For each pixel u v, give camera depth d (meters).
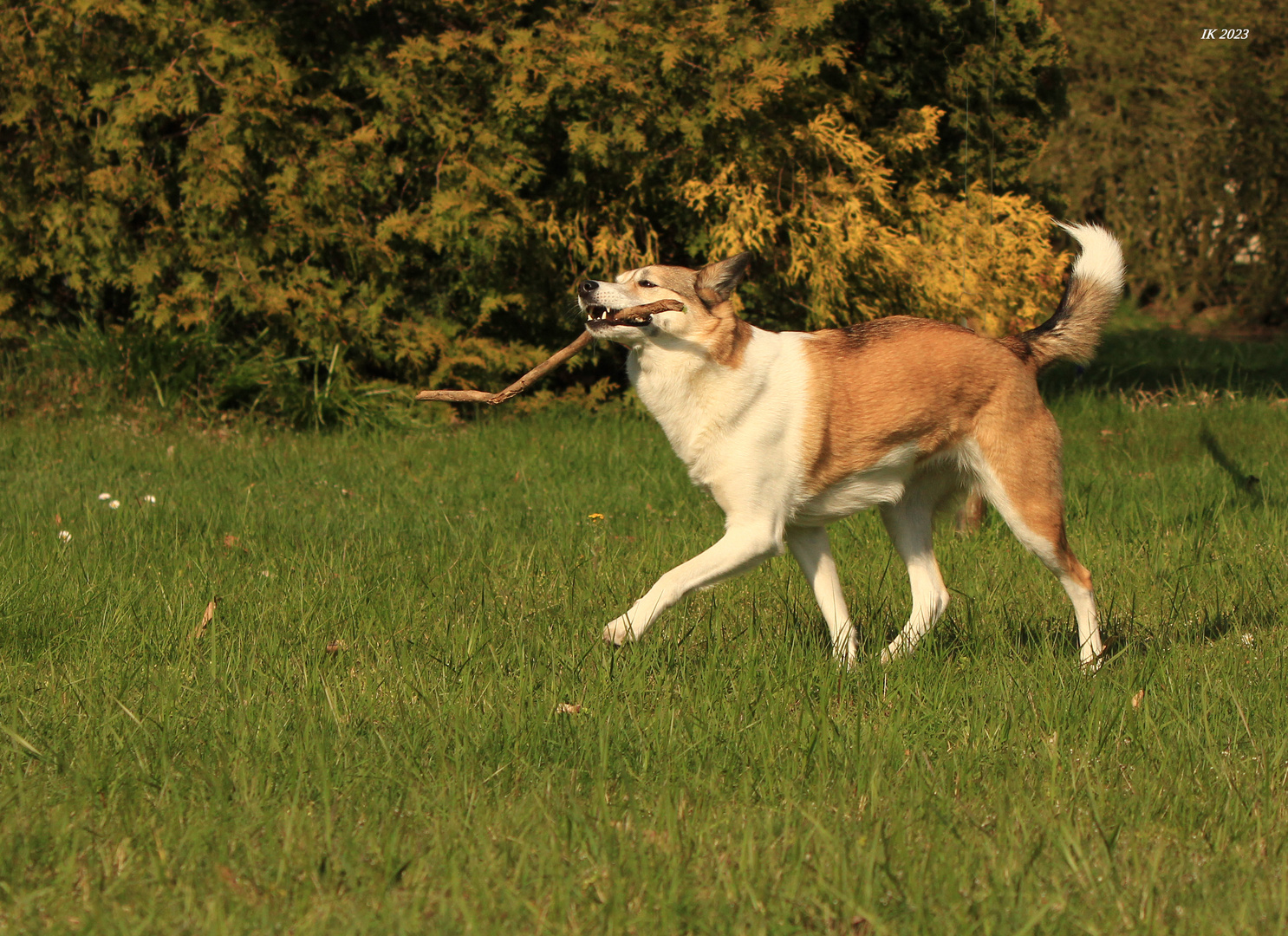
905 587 8.39
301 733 5.34
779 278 15.93
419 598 7.84
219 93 14.85
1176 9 26.09
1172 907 4.05
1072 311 7.37
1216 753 5.25
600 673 6.13
